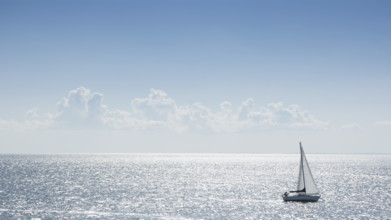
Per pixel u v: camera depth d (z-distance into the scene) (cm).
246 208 9381
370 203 10319
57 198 10631
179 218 8212
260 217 8388
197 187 14000
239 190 13112
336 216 8575
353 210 9262
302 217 8431
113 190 12712
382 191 13075
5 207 9106
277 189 13475
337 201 10575
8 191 11925
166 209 9181
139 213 8662
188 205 9769
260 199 10850
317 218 8362
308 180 10125
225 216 8450
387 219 8331
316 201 10200
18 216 8188
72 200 10319
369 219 8312
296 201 10244
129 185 14438
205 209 9231
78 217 8181
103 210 8950
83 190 12594
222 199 10844
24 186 13425
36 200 10206
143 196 11300
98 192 12100
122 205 9631
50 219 7956
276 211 9006
